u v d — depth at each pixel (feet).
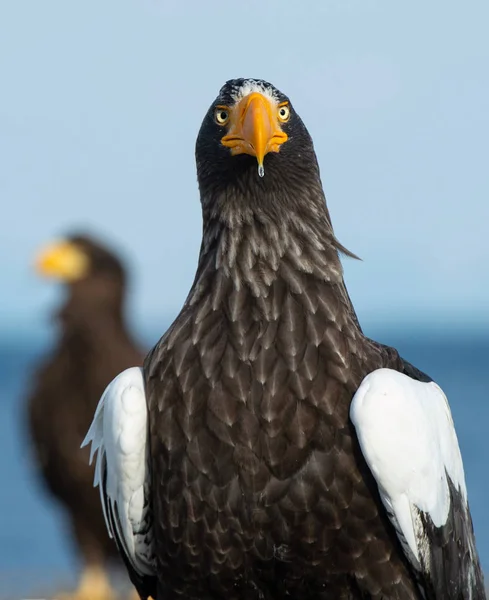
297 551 35.76
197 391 35.78
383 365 36.96
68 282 64.44
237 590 36.78
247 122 37.22
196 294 37.22
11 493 197.06
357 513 35.47
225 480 35.45
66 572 92.63
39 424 64.03
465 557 38.24
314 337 35.83
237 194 37.45
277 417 35.22
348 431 35.27
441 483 36.32
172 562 36.99
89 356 63.67
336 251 37.50
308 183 37.93
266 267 36.63
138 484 36.88
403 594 36.47
